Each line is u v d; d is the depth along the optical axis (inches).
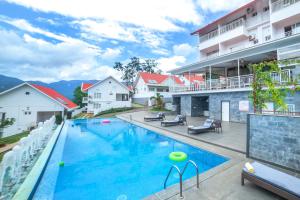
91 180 232.4
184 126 545.3
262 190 160.9
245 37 755.4
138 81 1696.6
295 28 589.6
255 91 258.2
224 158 262.1
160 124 604.7
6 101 820.0
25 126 830.5
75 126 693.3
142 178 235.9
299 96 404.5
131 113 1045.2
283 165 210.2
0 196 175.3
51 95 947.3
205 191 161.3
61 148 366.6
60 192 203.0
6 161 186.7
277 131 217.3
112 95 1353.3
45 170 251.3
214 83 704.4
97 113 1179.3
